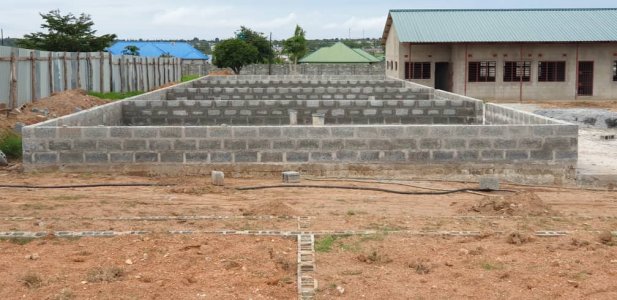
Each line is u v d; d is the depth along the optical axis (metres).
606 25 40.91
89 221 9.52
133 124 20.36
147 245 8.23
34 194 11.66
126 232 8.84
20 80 21.53
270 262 7.60
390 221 9.64
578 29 40.47
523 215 10.17
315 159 13.93
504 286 6.79
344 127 13.85
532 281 6.92
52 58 24.62
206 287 6.75
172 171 13.77
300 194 12.09
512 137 13.94
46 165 13.63
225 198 11.60
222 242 8.37
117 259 7.70
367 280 6.98
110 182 12.90
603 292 6.61
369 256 7.72
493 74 40.66
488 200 10.63
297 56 71.38
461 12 43.62
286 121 20.67
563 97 40.59
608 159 16.34
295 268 7.39
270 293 6.59
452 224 9.46
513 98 40.66
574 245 8.28
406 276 7.12
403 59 41.69
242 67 61.94
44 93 23.86
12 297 6.43
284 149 13.87
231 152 13.83
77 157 13.66
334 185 12.98
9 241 8.45
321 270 7.32
